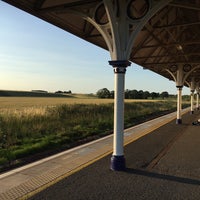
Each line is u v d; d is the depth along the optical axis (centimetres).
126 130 1512
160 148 1018
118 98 705
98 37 1005
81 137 1299
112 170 709
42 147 999
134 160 827
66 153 910
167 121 2070
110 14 663
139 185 595
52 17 773
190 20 1169
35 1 697
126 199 516
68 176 653
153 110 3519
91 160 809
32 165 753
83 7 721
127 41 687
